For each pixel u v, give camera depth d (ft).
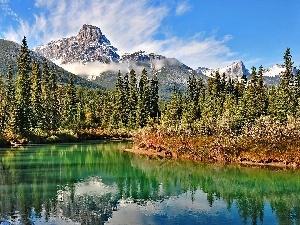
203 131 163.63
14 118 220.23
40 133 236.22
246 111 216.54
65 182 98.78
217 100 291.38
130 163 135.95
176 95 329.52
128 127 316.40
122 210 72.08
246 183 98.27
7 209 71.82
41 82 322.96
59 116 313.12
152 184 97.19
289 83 266.16
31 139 224.53
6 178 103.14
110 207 74.13
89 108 346.13
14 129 219.41
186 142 153.69
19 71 272.92
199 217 67.67
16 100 248.93
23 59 273.95
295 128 140.15
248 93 239.50
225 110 254.06
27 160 141.49
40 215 68.13
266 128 144.77
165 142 162.30
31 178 103.71
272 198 81.66
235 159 134.51
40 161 138.92
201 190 90.07
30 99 274.36
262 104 246.06
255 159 131.54
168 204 76.79
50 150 181.57
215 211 71.46
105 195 84.23
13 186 92.68
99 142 242.58
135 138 198.80
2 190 88.02
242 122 187.21
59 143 230.48
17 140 213.46
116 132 290.56
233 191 89.04
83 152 173.17
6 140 204.54
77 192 86.79
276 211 71.31
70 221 64.90
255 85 266.36
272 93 265.54
